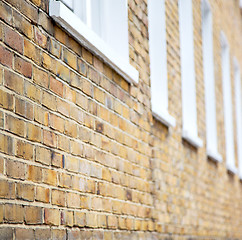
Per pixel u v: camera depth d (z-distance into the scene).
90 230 3.15
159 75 5.29
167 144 5.15
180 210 5.48
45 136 2.66
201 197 6.58
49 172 2.68
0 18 2.32
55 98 2.79
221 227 7.82
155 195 4.60
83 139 3.12
